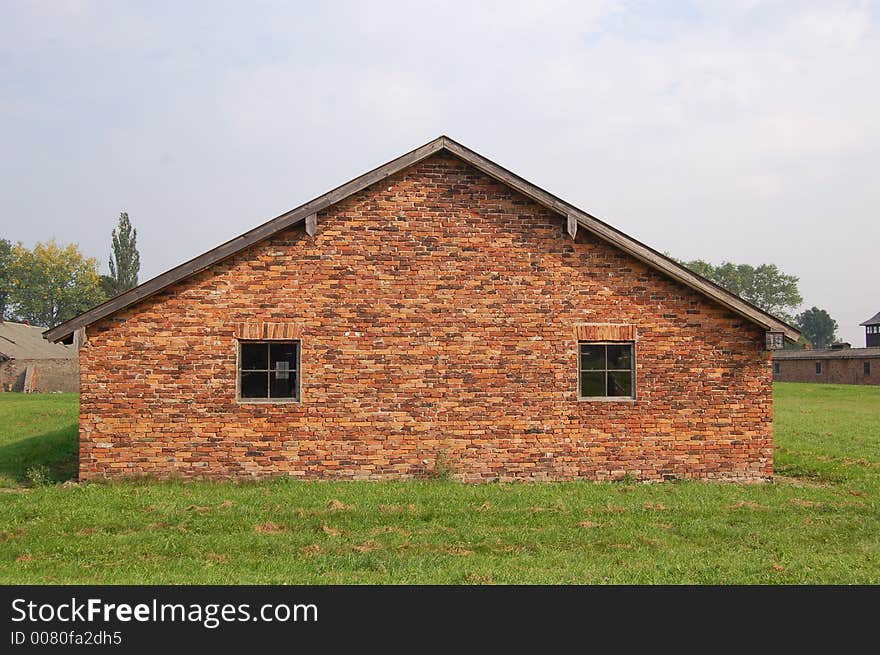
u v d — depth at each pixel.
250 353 14.59
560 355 14.92
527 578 8.97
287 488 13.60
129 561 9.63
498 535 10.89
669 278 15.13
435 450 14.66
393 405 14.62
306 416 14.45
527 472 14.77
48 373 57.84
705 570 9.41
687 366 15.12
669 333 15.11
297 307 14.52
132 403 14.15
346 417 14.52
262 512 11.89
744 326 15.22
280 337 14.45
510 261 14.93
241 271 14.45
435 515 11.90
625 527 11.38
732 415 15.13
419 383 14.68
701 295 15.15
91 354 14.07
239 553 9.98
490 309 14.86
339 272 14.62
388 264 14.73
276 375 14.62
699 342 15.14
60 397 40.94
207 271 14.38
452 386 14.73
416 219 14.80
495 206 14.95
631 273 15.10
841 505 12.98
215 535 10.74
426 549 10.23
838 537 11.08
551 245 15.02
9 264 95.19
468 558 9.80
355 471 14.51
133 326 14.18
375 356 14.62
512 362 14.85
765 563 9.76
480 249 14.89
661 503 12.83
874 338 109.75
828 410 38.25
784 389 57.22
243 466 14.31
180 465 14.22
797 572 9.41
